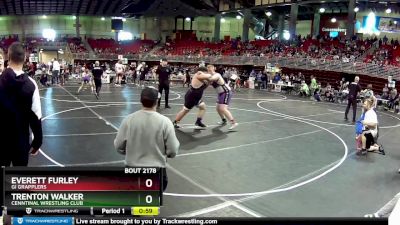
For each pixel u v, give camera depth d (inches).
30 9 1643.7
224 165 283.3
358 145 346.6
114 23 1818.4
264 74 1056.2
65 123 425.4
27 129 144.7
